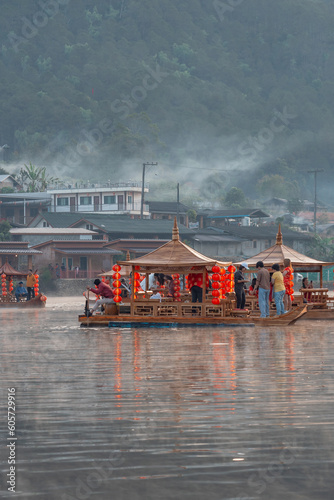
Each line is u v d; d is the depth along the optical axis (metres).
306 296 96.25
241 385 35.59
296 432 25.31
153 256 81.94
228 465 21.55
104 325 81.25
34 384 36.47
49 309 136.12
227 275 90.69
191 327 78.31
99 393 33.53
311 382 36.41
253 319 79.38
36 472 21.06
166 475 20.70
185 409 29.53
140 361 46.22
